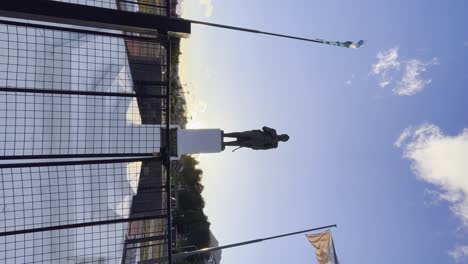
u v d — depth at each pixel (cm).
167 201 588
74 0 570
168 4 562
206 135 905
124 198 670
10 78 568
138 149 659
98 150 636
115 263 616
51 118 597
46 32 597
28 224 541
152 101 689
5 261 539
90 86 632
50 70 609
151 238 630
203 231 3092
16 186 585
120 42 623
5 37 570
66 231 613
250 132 963
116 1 603
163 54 638
